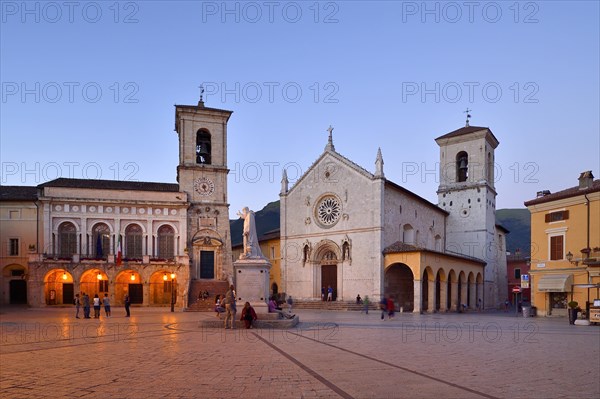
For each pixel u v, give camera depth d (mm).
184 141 70188
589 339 24000
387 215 61594
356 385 11883
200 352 17547
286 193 71062
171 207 67312
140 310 54969
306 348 18891
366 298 50219
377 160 61188
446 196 78500
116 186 67375
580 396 11141
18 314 45500
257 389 11383
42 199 62531
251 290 29031
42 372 13438
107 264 62031
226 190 70812
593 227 42250
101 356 16516
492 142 79312
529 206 48562
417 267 55594
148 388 11438
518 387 11992
